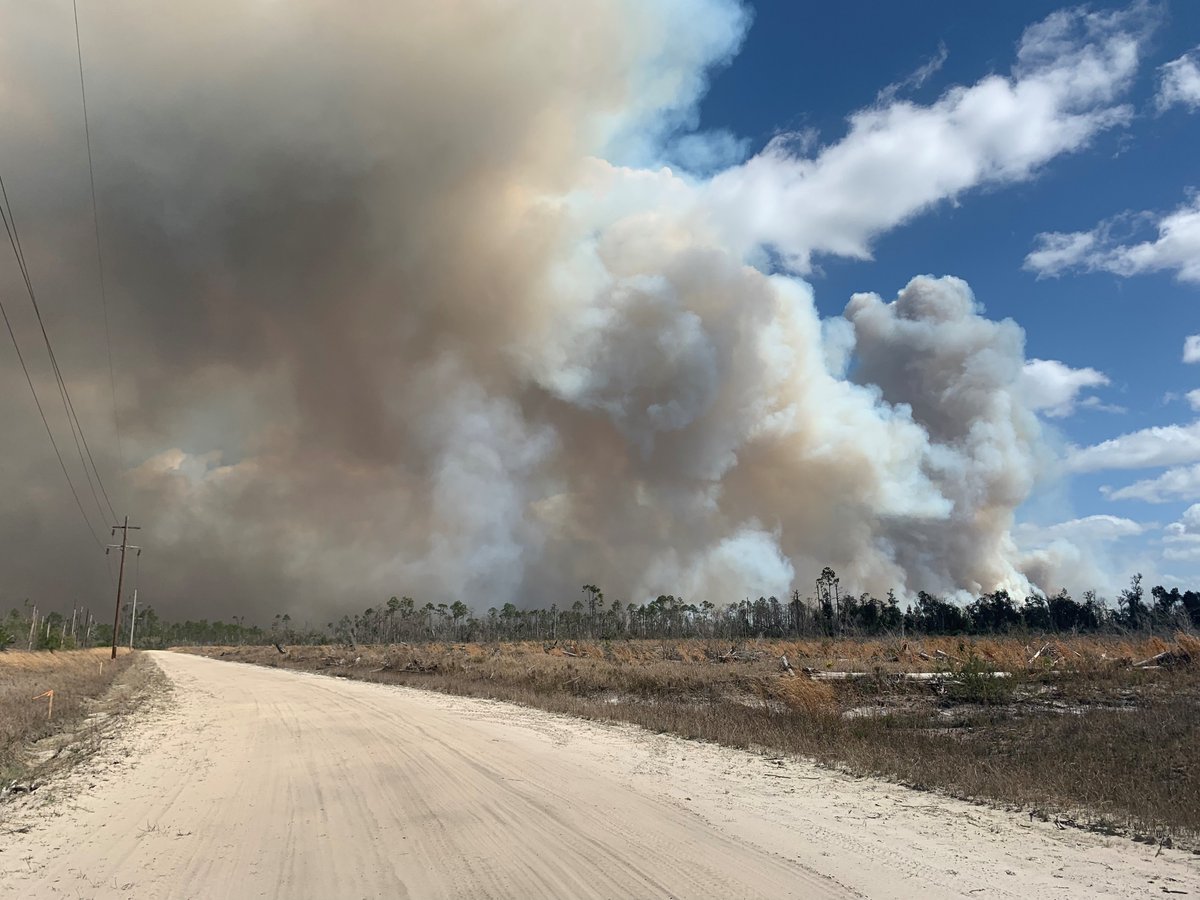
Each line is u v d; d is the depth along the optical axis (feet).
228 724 58.80
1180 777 31.27
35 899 18.62
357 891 18.44
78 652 260.21
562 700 68.64
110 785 34.50
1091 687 60.18
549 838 22.76
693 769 35.32
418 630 391.86
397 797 29.30
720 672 86.02
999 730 45.78
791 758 39.09
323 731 51.90
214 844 23.31
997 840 22.71
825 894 17.67
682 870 19.54
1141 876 19.17
